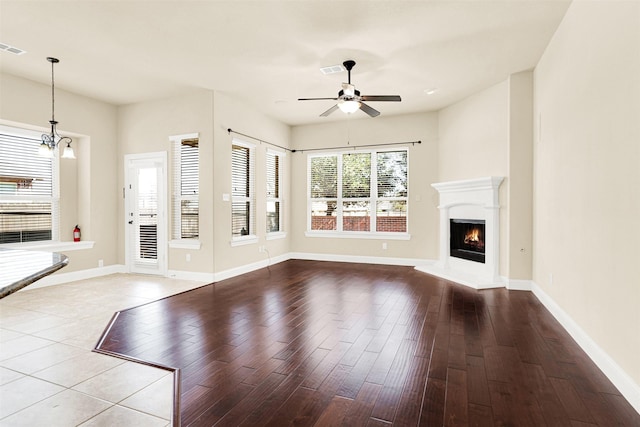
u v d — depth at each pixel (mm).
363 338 2979
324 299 4203
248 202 6105
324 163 7168
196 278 5227
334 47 3777
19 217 4828
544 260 3953
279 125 6879
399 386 2189
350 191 6969
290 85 4938
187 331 3145
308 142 7191
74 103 5168
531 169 4484
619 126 2160
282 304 3994
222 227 5289
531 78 4445
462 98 5551
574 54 2939
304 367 2443
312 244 7219
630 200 2029
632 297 2008
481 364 2494
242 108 5734
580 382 2242
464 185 5289
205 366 2463
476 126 5301
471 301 4098
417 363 2508
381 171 6734
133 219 5727
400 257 6539
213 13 3092
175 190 5426
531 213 4504
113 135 5758
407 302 4066
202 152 5164
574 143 2949
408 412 1913
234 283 5047
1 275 1435
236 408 1954
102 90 5062
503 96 4762
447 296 4324
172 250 5414
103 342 2895
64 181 5328
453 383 2229
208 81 4746
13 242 4754
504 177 4707
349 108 4207
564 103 3207
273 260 6676
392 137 6527
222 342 2895
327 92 5254
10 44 3660
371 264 6629
